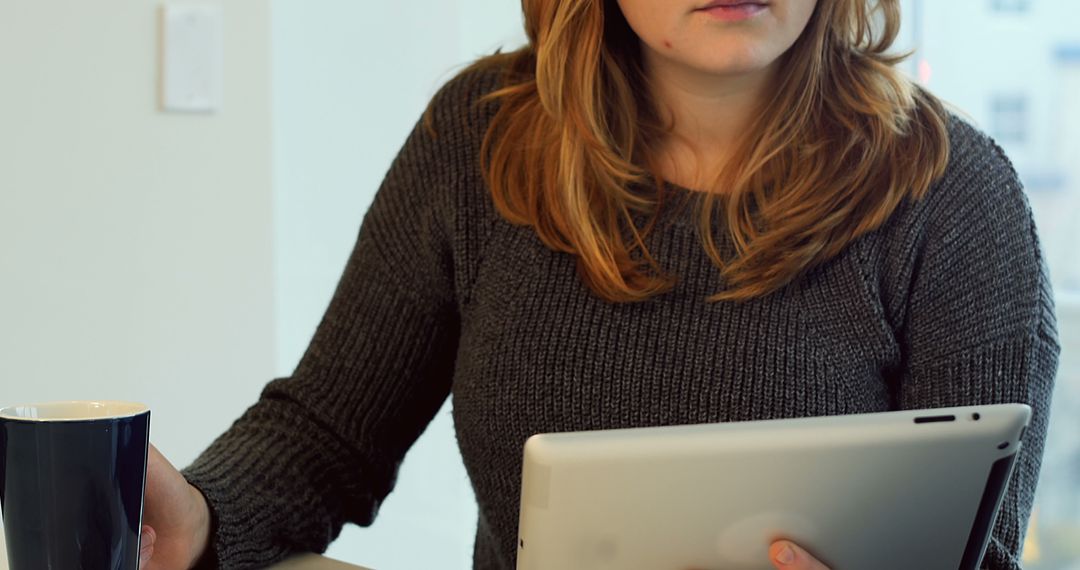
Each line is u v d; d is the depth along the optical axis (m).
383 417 1.20
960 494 0.80
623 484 0.76
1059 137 2.21
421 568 2.37
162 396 1.89
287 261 2.05
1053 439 2.27
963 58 2.22
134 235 1.85
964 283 1.06
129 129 1.83
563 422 1.10
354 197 2.14
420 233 1.21
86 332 1.83
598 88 1.13
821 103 1.12
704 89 1.12
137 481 0.79
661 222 1.12
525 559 0.78
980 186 1.09
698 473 0.76
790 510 0.79
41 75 1.76
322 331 1.22
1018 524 0.99
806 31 1.10
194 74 1.86
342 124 2.10
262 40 1.90
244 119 1.90
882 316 1.08
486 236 1.18
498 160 1.17
